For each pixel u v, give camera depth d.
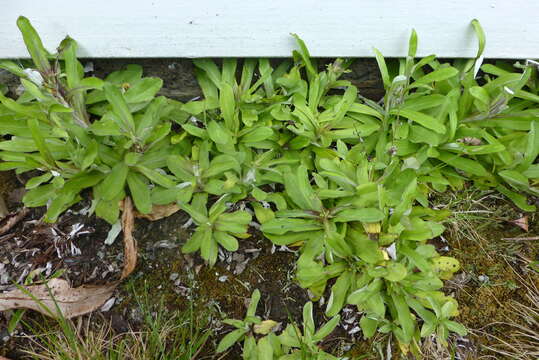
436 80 0.57
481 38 0.59
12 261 0.55
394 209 0.51
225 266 0.55
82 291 0.52
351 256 0.51
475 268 0.56
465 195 0.60
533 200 0.60
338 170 0.54
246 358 0.49
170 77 0.65
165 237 0.56
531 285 0.55
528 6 0.59
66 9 0.57
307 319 0.50
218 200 0.54
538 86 0.65
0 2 0.55
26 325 0.51
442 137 0.58
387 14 0.59
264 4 0.57
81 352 0.50
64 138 0.57
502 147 0.54
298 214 0.52
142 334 0.51
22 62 0.62
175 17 0.58
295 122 0.58
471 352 0.51
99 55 0.61
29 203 0.53
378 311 0.47
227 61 0.63
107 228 0.57
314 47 0.62
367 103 0.62
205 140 0.55
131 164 0.53
